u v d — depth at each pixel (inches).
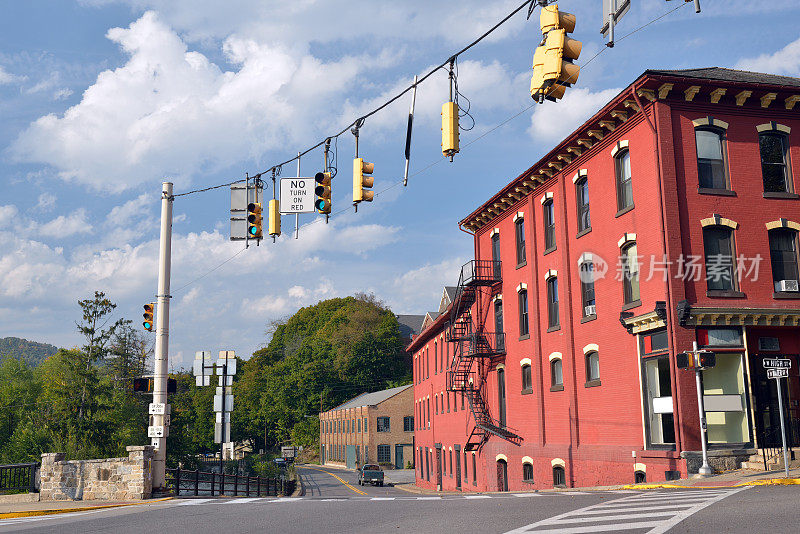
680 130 861.8
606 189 965.2
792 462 759.1
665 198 835.4
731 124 877.8
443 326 1766.7
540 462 1134.4
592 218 999.0
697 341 816.3
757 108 886.4
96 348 2306.8
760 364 848.9
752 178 871.7
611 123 937.5
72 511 668.7
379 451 3174.2
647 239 865.5
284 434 4552.2
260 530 446.9
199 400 4247.0
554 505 537.0
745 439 807.7
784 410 841.5
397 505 587.8
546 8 436.8
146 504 708.0
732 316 812.0
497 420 1348.4
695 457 778.2
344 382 4232.3
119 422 2321.6
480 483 1453.0
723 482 678.5
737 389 818.2
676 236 830.5
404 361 4402.1
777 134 898.1
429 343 2022.6
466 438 1563.7
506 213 1323.8
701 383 794.8
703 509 457.4
